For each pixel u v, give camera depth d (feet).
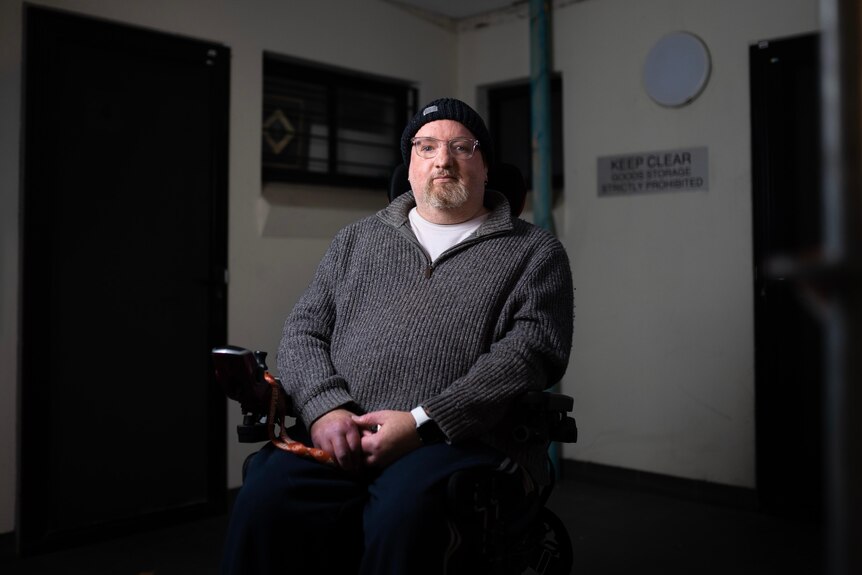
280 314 11.97
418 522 4.92
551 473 6.03
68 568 9.36
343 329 6.22
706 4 11.70
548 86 13.03
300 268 12.21
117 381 10.40
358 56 12.89
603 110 12.77
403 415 5.45
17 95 9.50
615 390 12.73
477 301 5.89
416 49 13.78
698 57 11.70
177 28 10.76
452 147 6.31
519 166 14.33
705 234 11.78
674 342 12.12
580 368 13.12
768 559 9.70
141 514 10.64
